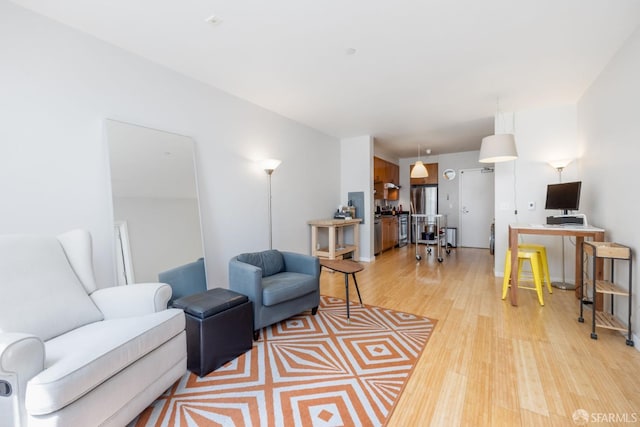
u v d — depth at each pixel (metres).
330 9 1.88
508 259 3.25
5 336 1.10
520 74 2.84
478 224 7.08
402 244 7.66
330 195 5.38
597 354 2.04
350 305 3.13
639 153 2.11
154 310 1.78
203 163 3.01
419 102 3.61
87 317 1.65
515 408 1.52
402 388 1.70
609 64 2.58
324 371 1.89
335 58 2.52
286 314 2.56
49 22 1.96
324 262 3.19
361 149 5.49
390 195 7.46
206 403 1.60
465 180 7.22
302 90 3.23
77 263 1.82
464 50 2.39
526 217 3.92
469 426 1.40
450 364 1.95
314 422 1.44
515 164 3.96
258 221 3.70
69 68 2.06
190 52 2.42
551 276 3.86
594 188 3.03
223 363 1.98
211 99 3.09
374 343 2.26
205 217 3.04
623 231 2.36
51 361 1.23
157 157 2.57
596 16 1.95
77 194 2.09
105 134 2.23
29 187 1.88
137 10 1.88
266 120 3.83
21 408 1.07
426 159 7.70
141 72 2.48
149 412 1.53
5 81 1.79
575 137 3.61
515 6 1.85
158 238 2.54
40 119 1.92
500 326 2.53
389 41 2.26
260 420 1.46
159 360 1.54
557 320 2.64
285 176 4.20
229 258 3.30
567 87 3.16
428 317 2.76
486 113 4.06
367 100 3.54
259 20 1.99
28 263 1.57
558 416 1.46
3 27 1.78
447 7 1.86
